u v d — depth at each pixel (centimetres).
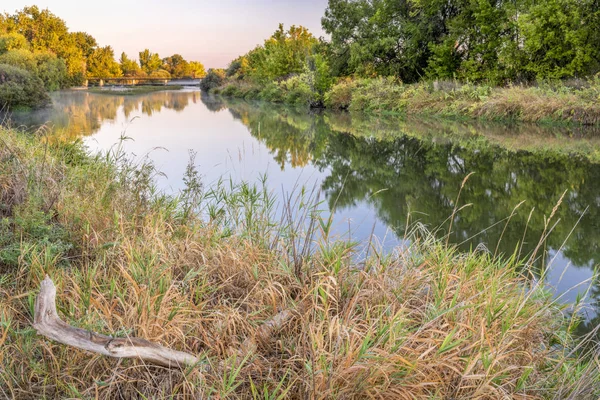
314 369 211
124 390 225
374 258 337
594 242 490
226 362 223
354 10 2608
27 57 3619
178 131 1450
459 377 227
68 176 496
